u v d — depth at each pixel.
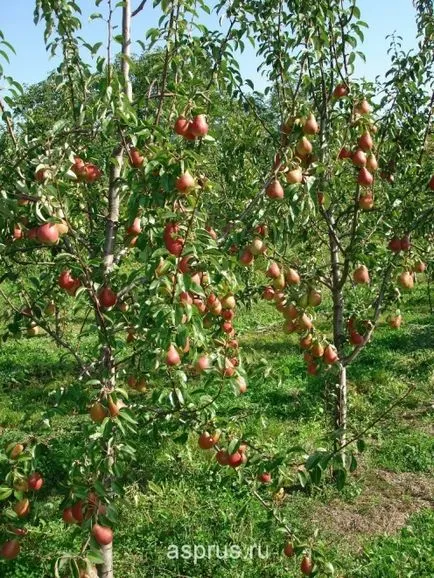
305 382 6.46
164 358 2.30
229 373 2.51
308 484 4.48
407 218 3.96
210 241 2.17
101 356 2.58
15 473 2.25
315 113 4.12
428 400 6.06
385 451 5.08
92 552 2.11
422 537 3.84
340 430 2.51
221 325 2.73
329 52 3.89
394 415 5.77
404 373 6.79
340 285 4.39
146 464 4.66
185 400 2.70
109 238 2.65
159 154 2.08
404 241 3.89
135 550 3.72
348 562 3.61
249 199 3.85
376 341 7.87
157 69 2.87
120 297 2.63
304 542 2.87
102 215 3.05
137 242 2.25
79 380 2.49
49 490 4.17
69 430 3.10
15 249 2.64
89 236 2.99
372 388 6.32
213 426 2.65
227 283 2.48
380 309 4.53
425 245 4.59
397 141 4.36
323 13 3.50
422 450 5.05
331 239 4.38
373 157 3.23
